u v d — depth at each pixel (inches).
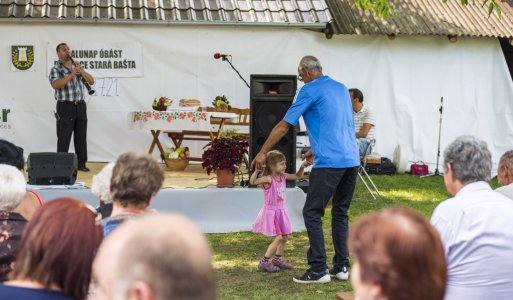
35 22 380.8
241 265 235.0
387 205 334.3
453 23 424.8
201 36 396.5
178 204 275.7
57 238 76.0
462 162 114.3
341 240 216.4
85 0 393.4
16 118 386.9
